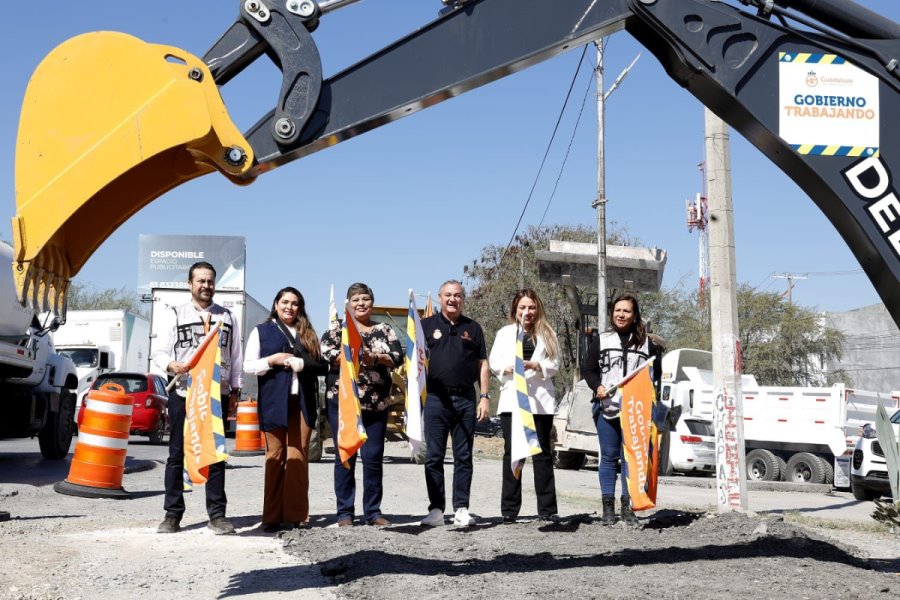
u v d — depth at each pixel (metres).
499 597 5.19
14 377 15.29
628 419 8.26
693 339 49.28
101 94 4.62
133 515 9.43
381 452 8.62
